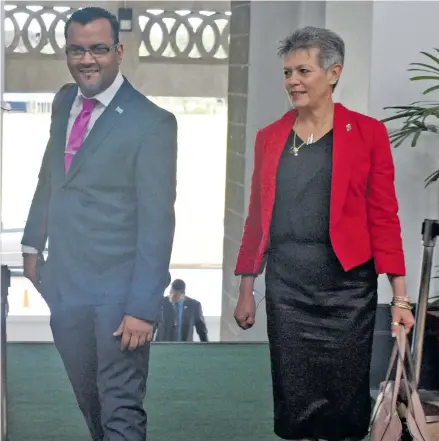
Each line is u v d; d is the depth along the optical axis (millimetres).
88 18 3211
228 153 3320
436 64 3488
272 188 3197
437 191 3607
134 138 3264
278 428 3373
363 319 3252
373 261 3195
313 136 3148
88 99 3238
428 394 3547
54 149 3248
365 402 3350
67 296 3312
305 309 3258
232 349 3400
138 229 3299
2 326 3291
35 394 3352
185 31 3270
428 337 3574
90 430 3396
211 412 3438
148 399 3396
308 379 3314
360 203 3145
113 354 3354
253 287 3324
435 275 3676
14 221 3260
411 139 3572
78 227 3281
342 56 3107
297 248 3219
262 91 3318
